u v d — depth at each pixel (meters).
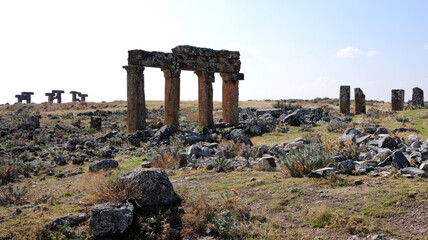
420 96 34.34
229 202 7.52
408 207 6.64
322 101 56.44
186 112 42.50
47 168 13.41
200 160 13.32
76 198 8.63
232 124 25.06
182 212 7.38
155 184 7.57
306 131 23.23
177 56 22.19
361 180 8.45
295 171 9.85
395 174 8.80
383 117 26.77
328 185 8.32
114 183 8.01
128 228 6.52
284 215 6.96
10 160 13.38
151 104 52.81
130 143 19.20
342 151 11.98
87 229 6.59
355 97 33.94
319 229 6.26
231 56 25.12
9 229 6.58
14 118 31.33
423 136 17.86
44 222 6.91
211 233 6.53
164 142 18.80
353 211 6.72
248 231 6.39
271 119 26.88
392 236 5.73
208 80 23.77
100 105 51.59
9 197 8.98
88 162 15.00
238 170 11.30
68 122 30.22
